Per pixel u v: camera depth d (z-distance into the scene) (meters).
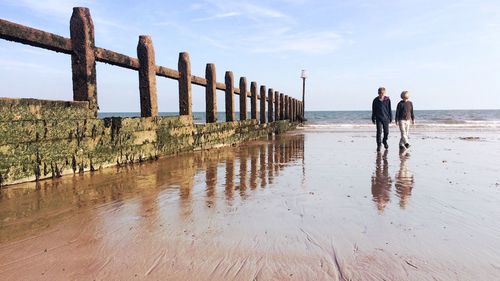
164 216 3.11
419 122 34.50
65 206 3.38
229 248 2.39
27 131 4.27
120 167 5.74
